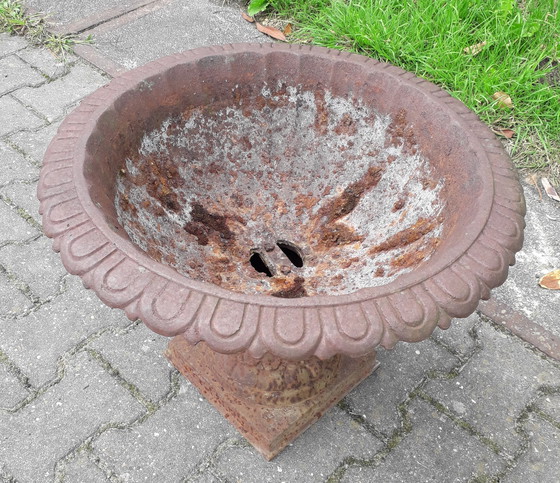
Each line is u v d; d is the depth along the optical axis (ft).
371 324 3.25
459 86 8.54
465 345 6.26
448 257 3.56
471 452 5.44
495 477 5.29
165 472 5.25
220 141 4.91
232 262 4.61
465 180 4.13
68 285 6.64
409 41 9.07
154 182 4.54
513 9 9.25
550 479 5.28
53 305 6.45
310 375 5.08
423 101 4.49
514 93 8.42
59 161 3.96
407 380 5.97
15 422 5.51
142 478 5.21
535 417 5.71
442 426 5.63
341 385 5.56
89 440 5.42
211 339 3.20
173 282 3.35
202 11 10.78
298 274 4.59
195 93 4.76
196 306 3.27
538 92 8.39
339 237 4.77
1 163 7.94
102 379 5.86
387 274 4.25
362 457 5.40
